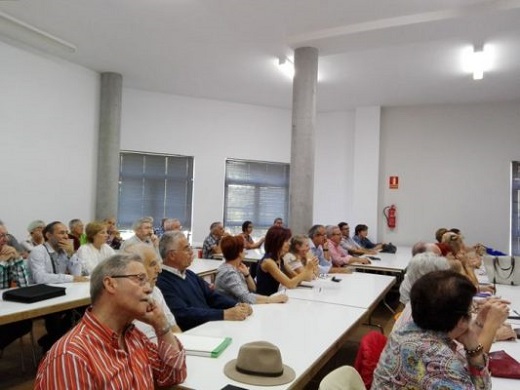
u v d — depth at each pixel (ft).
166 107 24.12
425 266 7.50
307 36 15.65
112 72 20.61
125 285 4.24
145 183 23.68
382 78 20.44
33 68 17.69
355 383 4.66
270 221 26.78
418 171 25.59
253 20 14.61
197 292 8.45
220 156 25.48
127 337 4.55
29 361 11.05
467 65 18.37
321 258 15.15
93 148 20.61
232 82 21.88
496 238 24.14
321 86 21.94
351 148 26.86
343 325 7.52
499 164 24.20
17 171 17.19
